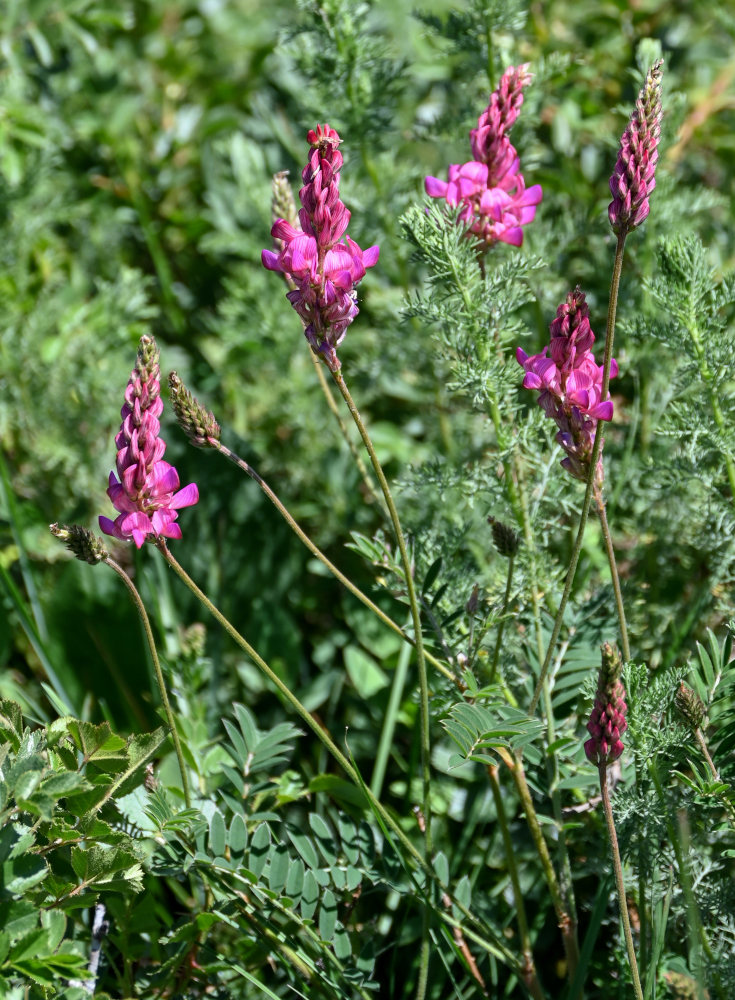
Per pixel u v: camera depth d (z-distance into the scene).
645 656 0.87
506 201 0.81
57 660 0.91
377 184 0.95
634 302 0.92
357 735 0.91
